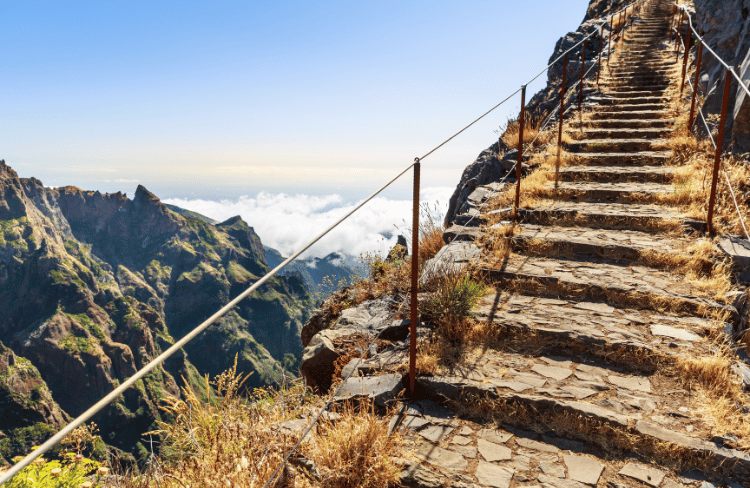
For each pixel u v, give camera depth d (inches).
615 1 903.1
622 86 496.7
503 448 115.6
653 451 111.5
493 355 154.7
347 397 135.5
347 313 228.2
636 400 127.0
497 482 103.1
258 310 7721.5
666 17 742.5
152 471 110.7
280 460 107.7
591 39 674.2
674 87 457.1
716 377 130.6
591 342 150.9
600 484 102.7
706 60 404.2
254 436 113.7
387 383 140.4
